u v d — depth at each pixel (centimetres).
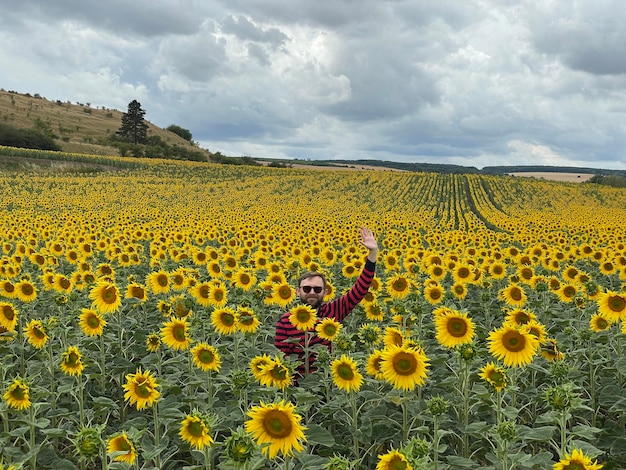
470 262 1416
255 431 384
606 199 7062
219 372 704
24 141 13200
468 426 503
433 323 843
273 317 1024
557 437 618
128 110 19000
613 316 684
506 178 9694
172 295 1073
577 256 1516
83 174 8125
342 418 573
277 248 1639
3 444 534
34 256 1390
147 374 516
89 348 791
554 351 675
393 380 500
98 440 402
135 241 1956
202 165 10675
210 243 2280
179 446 540
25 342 855
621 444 541
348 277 1209
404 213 4625
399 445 546
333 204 5447
